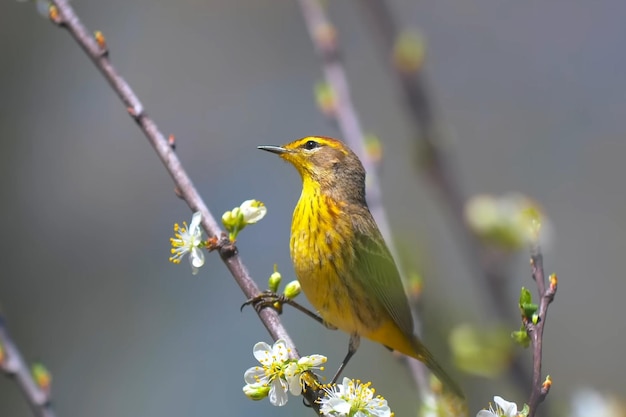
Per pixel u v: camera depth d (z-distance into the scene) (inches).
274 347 228.8
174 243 251.3
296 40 713.0
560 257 635.5
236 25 719.7
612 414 311.6
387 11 367.9
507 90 686.5
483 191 651.5
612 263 627.5
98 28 714.2
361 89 684.7
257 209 258.2
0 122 644.7
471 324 347.9
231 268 255.6
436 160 335.0
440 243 591.5
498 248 316.2
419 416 306.5
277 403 225.8
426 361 323.0
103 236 645.3
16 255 620.4
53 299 617.3
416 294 320.2
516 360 303.4
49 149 656.4
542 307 215.9
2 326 284.2
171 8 723.4
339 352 543.8
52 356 596.4
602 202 645.9
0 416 541.0
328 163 343.9
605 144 660.1
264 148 354.6
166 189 665.6
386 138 658.2
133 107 271.3
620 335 601.6
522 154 665.6
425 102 344.2
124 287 629.3
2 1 665.0
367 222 336.5
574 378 590.9
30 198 639.1
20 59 662.5
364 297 327.3
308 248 329.1
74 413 577.6
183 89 703.7
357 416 221.3
